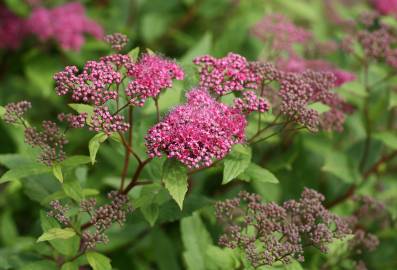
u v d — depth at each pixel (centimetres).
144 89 48
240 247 50
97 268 49
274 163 63
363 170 63
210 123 47
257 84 52
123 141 49
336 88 62
